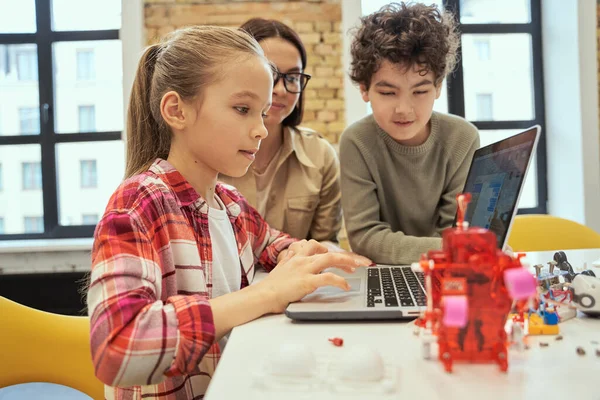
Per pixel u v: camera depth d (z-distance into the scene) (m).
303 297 0.78
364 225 1.33
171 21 2.81
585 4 2.85
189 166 0.91
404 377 0.49
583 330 0.62
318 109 2.83
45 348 0.98
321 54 2.83
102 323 0.62
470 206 0.98
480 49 3.11
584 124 2.86
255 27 1.54
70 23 3.04
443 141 1.42
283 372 0.48
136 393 0.79
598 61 2.89
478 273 0.49
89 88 3.04
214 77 0.84
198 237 0.87
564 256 0.93
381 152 1.42
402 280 0.91
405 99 1.27
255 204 1.52
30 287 2.71
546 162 3.12
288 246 1.12
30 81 3.04
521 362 0.52
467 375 0.49
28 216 3.05
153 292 0.69
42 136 3.02
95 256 0.69
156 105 0.91
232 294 0.73
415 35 1.24
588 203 2.85
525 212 3.14
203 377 0.81
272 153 1.59
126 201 0.75
